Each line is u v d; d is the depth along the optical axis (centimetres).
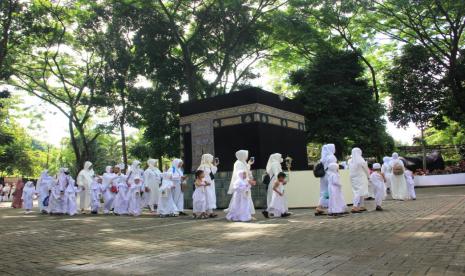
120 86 2844
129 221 1375
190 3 2738
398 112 3097
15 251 814
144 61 2806
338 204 1240
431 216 1057
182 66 2816
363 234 828
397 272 507
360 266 550
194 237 921
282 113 1998
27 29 2680
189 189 1983
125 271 591
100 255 735
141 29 2675
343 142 2738
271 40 3044
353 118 2659
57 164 6406
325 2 2858
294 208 1647
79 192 1983
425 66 3009
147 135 2789
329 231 902
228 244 803
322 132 2659
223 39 2858
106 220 1449
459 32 2911
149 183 1747
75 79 3450
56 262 684
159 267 608
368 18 3119
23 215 1884
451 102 2983
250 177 1307
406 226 901
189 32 3014
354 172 1330
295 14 2862
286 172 1656
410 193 1811
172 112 2772
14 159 5288
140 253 741
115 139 5600
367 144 2875
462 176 3141
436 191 2420
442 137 4638
